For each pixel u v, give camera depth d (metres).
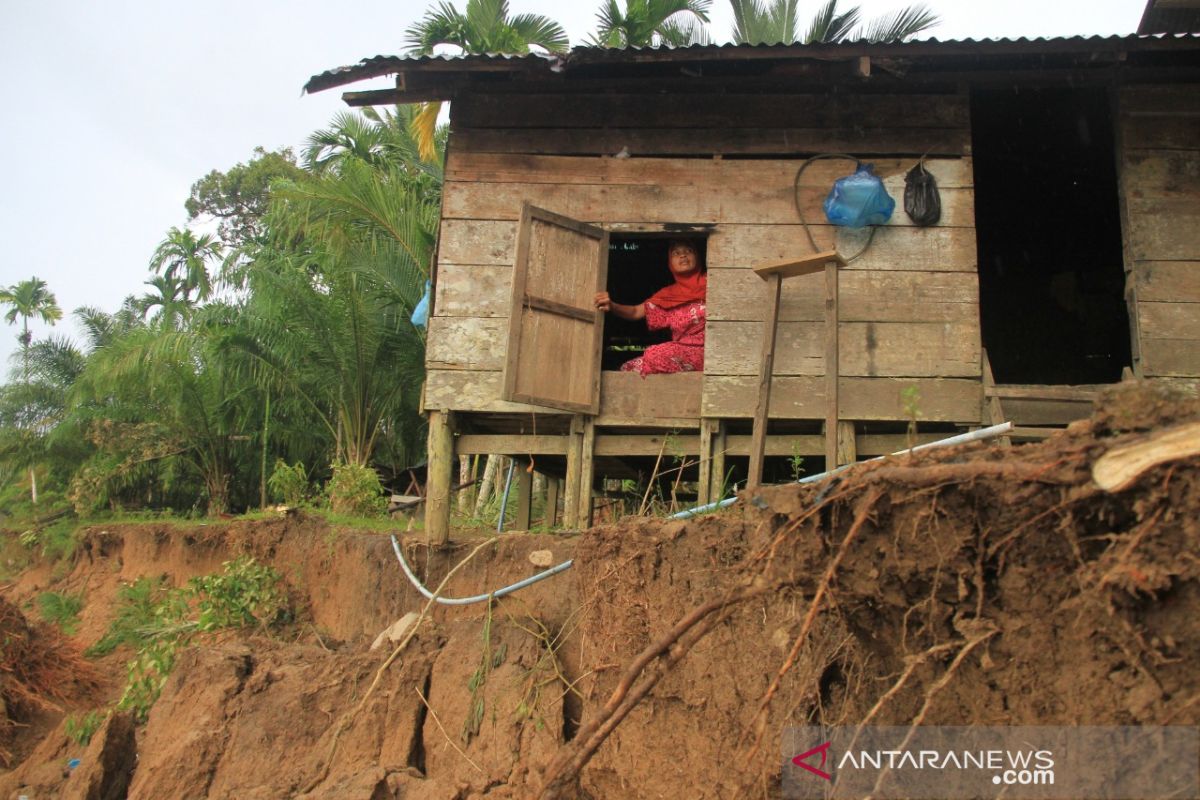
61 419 24.02
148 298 32.81
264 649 9.16
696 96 8.52
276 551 12.44
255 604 11.10
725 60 7.72
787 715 4.45
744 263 8.23
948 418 7.81
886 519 3.74
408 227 15.95
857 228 8.11
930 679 3.83
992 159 10.27
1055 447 3.32
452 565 8.37
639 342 11.74
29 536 20.84
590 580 6.17
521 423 8.70
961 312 7.95
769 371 6.97
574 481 8.16
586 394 8.13
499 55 7.90
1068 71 8.07
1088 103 9.14
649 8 17.30
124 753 8.97
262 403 19.86
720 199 8.35
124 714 9.07
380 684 7.73
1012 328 11.21
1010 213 11.07
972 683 3.70
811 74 8.13
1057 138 9.81
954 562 3.56
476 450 8.48
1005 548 3.49
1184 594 3.03
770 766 4.58
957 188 8.14
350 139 22.67
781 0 18.16
